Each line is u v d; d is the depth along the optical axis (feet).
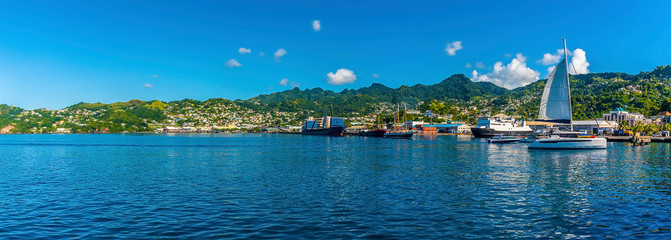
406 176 143.13
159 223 76.43
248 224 75.51
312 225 74.90
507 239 66.90
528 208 89.20
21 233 70.08
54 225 75.25
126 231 71.15
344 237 67.36
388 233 69.77
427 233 69.87
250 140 613.11
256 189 114.73
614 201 96.99
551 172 154.30
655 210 87.30
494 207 90.17
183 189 114.83
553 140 298.76
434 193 107.65
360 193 107.76
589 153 260.21
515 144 400.88
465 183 125.70
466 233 70.03
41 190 113.80
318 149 328.70
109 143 498.69
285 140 603.26
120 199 99.71
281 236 67.92
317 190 112.98
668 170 161.07
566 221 78.18
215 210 87.20
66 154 276.62
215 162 204.03
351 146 380.78
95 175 148.46
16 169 171.73
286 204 93.35
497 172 154.61
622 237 67.87
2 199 100.01
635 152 267.59
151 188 116.88
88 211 86.43
